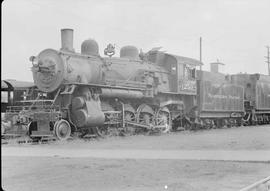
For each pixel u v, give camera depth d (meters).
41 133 19.17
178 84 27.34
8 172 10.00
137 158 12.56
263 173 10.02
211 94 30.88
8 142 18.16
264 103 39.69
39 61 20.77
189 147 15.84
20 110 21.44
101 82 22.56
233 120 34.78
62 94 20.44
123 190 8.02
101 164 11.31
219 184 8.59
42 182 8.75
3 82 23.08
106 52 24.77
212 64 41.69
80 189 8.13
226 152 14.16
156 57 28.06
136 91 23.98
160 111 26.19
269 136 20.81
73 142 18.06
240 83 37.53
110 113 22.19
